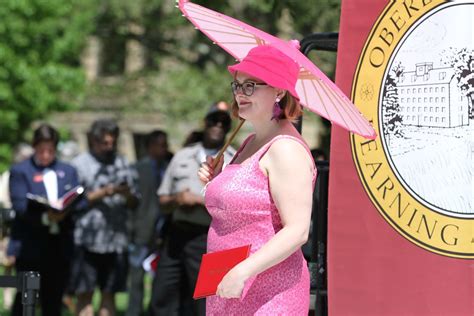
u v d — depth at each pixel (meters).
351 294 9.77
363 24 9.84
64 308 28.75
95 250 21.81
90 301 22.19
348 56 9.91
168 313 19.16
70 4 53.47
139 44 57.00
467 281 9.21
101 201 22.02
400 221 9.56
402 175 9.55
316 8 23.75
